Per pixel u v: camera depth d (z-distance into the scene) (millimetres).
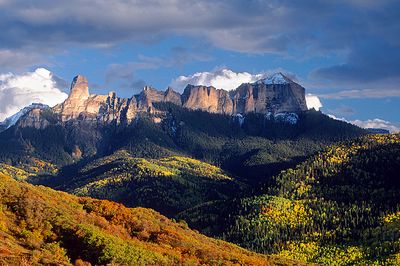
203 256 100062
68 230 85750
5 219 84438
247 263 105062
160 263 82875
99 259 77812
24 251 74188
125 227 106000
